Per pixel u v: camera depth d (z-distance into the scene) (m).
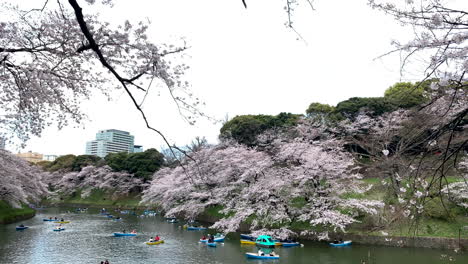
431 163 5.20
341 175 23.23
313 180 23.52
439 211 18.72
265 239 20.78
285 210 23.56
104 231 28.84
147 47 5.73
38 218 37.84
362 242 20.16
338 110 33.25
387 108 29.11
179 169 35.97
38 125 8.14
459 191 17.61
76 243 23.31
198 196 29.59
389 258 16.53
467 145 4.99
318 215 20.92
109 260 18.52
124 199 54.12
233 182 27.25
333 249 19.20
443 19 3.97
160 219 38.16
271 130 36.03
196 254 19.69
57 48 6.29
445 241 17.69
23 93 7.24
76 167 62.81
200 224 32.72
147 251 20.72
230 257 18.75
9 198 29.42
